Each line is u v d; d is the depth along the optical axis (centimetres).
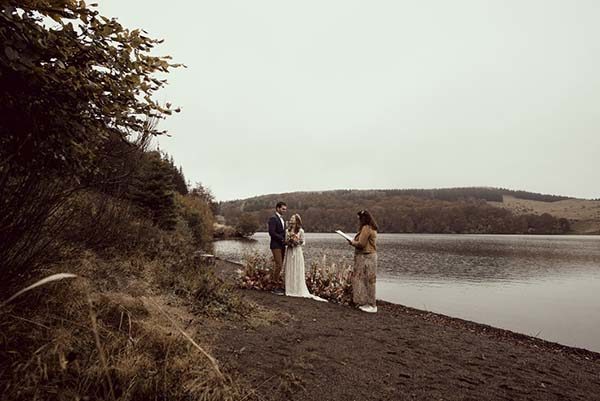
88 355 247
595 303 1220
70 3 223
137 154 527
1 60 197
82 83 245
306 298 827
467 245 5512
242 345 403
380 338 530
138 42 261
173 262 718
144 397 233
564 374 458
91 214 542
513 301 1234
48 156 270
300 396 298
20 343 236
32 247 282
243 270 947
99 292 384
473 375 407
